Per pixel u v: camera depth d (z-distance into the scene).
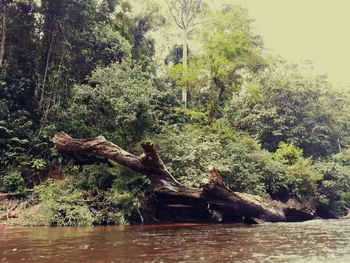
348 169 23.83
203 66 22.33
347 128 28.73
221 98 23.53
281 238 7.00
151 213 12.99
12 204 11.64
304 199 19.47
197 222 12.98
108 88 14.55
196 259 4.28
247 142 19.22
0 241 6.27
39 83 16.11
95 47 18.62
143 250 5.09
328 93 28.25
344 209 23.91
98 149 10.95
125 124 14.05
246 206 12.36
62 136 11.34
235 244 5.90
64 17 16.56
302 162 20.45
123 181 12.30
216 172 11.39
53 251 4.98
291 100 27.62
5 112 14.09
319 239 6.80
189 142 14.87
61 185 12.19
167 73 25.44
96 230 8.87
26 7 16.66
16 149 13.51
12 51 16.47
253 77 27.62
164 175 11.06
